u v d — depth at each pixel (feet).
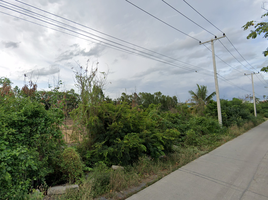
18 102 13.79
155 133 21.67
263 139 35.42
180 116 39.09
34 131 12.67
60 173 14.06
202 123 38.34
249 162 20.12
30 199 10.07
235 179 15.21
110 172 14.60
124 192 12.75
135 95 26.50
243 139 35.58
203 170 17.43
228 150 26.07
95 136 18.89
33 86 18.29
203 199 11.78
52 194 11.48
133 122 20.33
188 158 21.21
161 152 19.79
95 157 17.47
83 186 12.17
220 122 46.65
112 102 21.85
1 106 13.11
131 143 16.99
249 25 25.71
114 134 18.72
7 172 9.46
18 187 10.10
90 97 18.99
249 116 61.52
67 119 20.10
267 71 27.45
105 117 19.04
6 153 9.79
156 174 16.52
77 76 19.47
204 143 29.53
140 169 16.78
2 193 9.45
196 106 63.31
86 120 18.15
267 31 24.26
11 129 11.20
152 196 12.11
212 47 48.55
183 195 12.29
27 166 10.66
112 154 17.19
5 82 18.22
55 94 17.44
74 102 20.48
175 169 17.81
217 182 14.56
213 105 55.11
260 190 13.21
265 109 139.74
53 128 13.98
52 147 13.98
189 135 29.63
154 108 37.11
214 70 48.34
